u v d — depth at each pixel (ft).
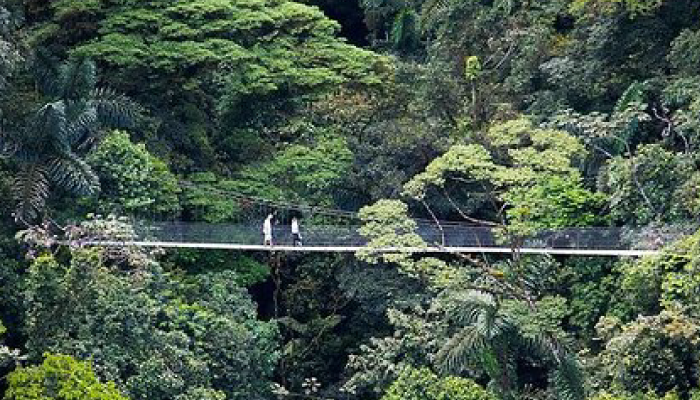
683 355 149.69
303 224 192.95
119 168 180.96
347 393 177.58
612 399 146.10
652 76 196.34
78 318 154.71
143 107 197.67
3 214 168.76
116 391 146.20
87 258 155.43
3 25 175.22
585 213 174.91
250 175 200.34
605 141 187.21
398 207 170.40
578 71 199.21
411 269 165.48
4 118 177.17
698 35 189.57
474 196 186.91
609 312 167.12
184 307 167.73
